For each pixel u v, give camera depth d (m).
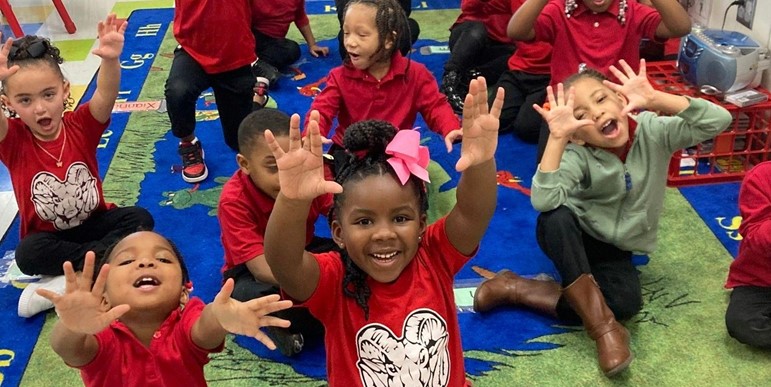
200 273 2.00
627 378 1.62
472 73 2.97
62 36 3.61
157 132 2.74
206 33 2.38
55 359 1.72
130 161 2.56
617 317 1.79
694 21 2.86
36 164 1.85
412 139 1.12
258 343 1.76
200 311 1.24
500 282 1.84
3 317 1.87
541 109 1.67
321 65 3.27
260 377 1.66
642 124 1.77
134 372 1.21
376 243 1.12
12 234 2.21
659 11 2.17
